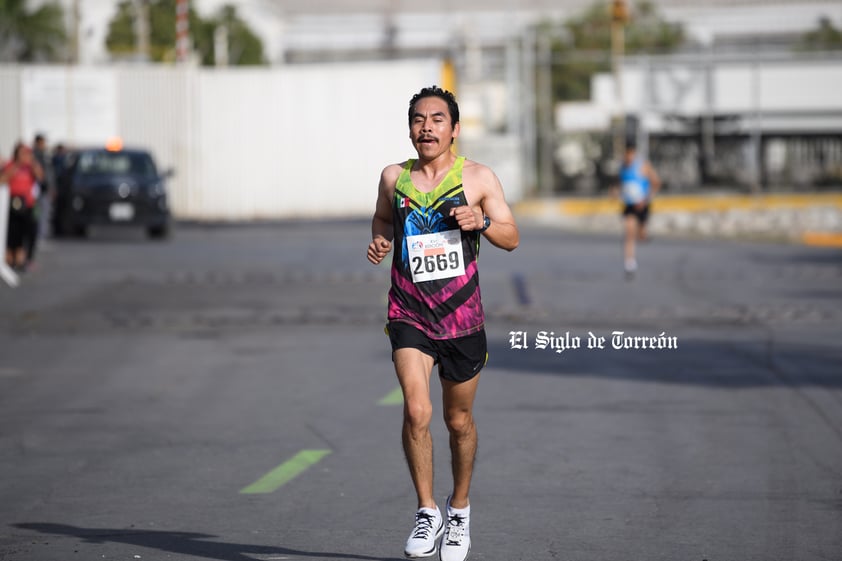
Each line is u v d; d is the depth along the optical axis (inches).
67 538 859.4
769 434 1195.9
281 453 1136.8
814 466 1066.1
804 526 879.1
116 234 4468.5
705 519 900.0
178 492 994.1
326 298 2409.0
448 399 778.8
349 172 5536.4
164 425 1270.9
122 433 1232.8
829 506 934.4
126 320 2116.1
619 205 5654.5
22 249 2883.9
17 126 5413.4
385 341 1877.5
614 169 6215.6
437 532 763.4
